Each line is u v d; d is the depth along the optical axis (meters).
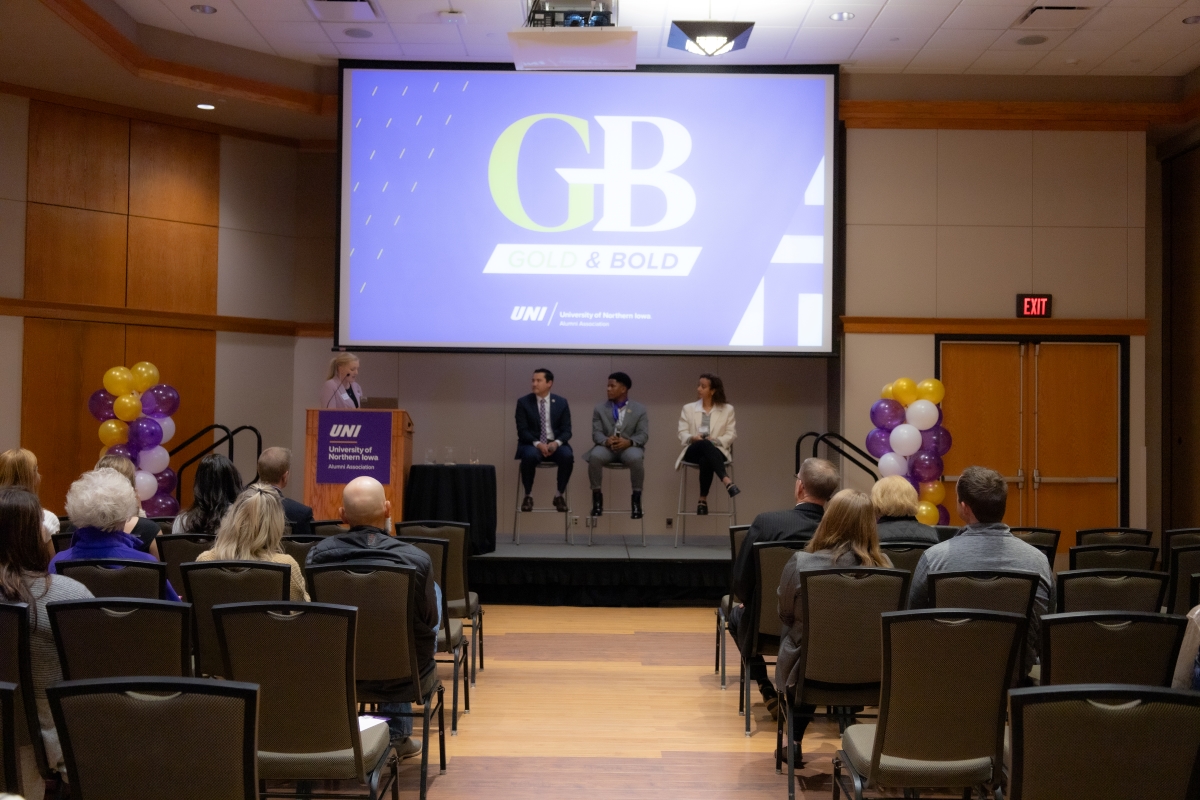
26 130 7.75
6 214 7.68
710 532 8.77
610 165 8.00
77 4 6.45
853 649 3.13
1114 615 2.50
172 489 7.38
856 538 3.24
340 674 2.51
